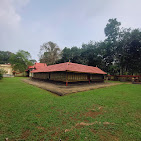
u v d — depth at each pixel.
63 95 6.43
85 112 3.81
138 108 4.30
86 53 29.75
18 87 9.49
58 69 11.95
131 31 20.81
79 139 2.32
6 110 3.82
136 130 2.69
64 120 3.15
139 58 20.42
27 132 2.54
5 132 2.51
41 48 37.88
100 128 2.76
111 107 4.40
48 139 2.30
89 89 9.04
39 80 17.45
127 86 11.95
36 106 4.30
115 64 25.56
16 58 30.89
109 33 26.81
